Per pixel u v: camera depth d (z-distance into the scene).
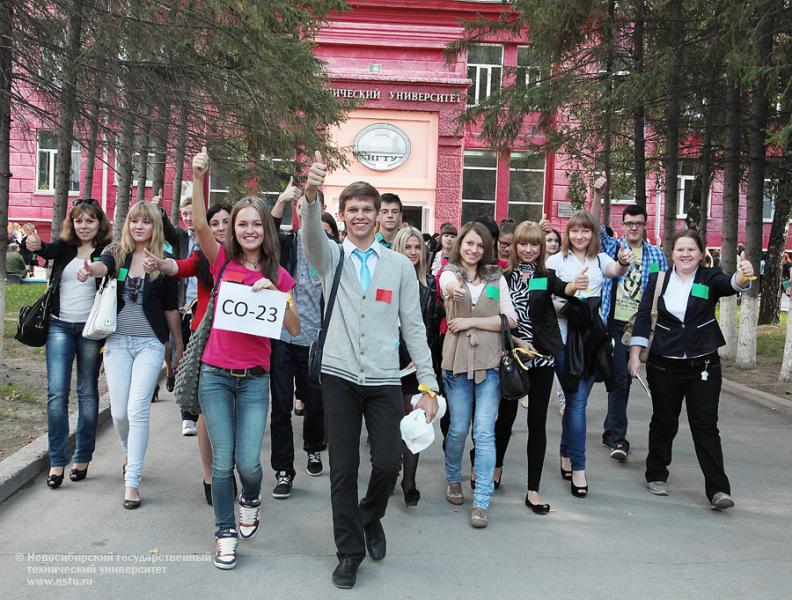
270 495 5.32
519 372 4.87
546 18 11.54
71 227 5.35
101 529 4.53
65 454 5.31
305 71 11.94
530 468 5.18
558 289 5.23
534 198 25.56
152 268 4.76
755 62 8.69
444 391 5.21
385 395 3.99
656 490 5.57
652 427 5.62
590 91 11.52
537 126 13.39
